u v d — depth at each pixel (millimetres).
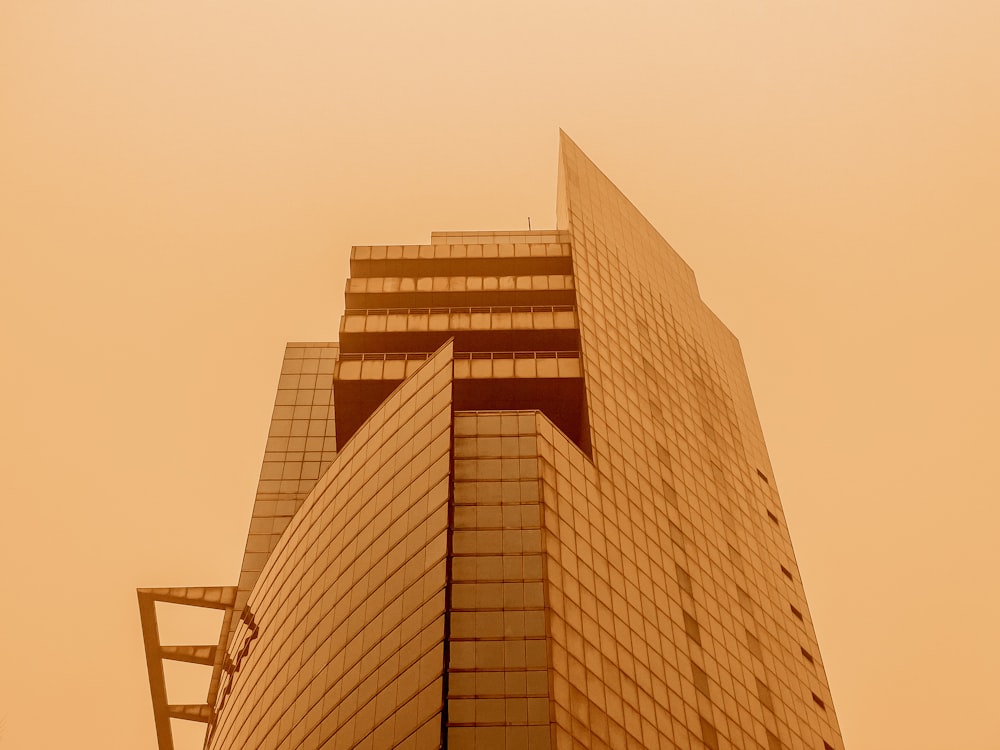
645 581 67312
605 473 71562
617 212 109875
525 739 50781
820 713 80125
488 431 67188
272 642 73688
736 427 102750
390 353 85062
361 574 64562
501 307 87875
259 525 96625
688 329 106625
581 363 79188
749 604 80562
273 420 105938
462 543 60125
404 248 93188
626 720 55750
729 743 63656
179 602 93625
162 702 95062
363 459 73688
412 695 53219
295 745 60656
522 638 55062
